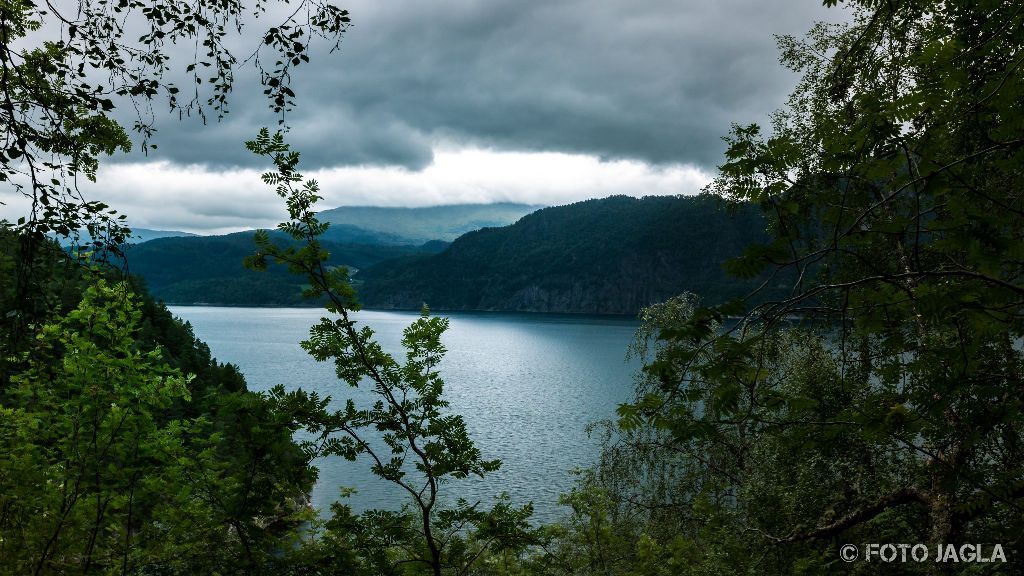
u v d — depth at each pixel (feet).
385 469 20.59
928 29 12.80
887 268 20.85
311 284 19.72
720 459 44.21
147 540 20.56
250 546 20.08
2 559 20.43
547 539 24.58
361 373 20.62
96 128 18.17
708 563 32.30
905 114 9.09
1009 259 9.33
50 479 21.71
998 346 14.16
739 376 9.92
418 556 21.26
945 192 9.22
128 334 22.47
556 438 252.62
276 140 18.03
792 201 9.61
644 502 46.96
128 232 16.22
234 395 19.49
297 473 19.62
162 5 15.25
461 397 363.97
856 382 21.31
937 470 18.89
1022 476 12.56
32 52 15.53
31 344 20.16
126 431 21.33
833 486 31.89
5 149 13.47
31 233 14.30
